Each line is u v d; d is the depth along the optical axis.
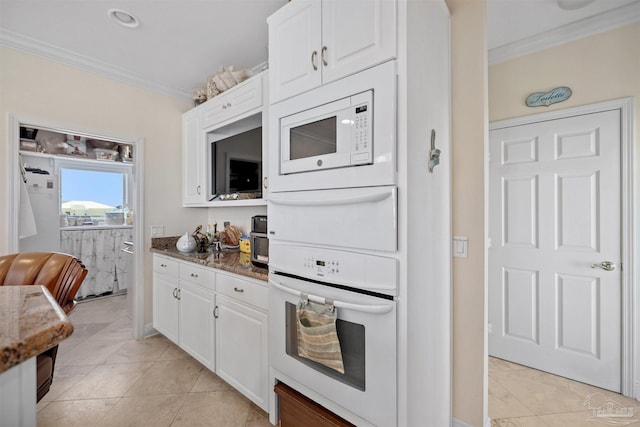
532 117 2.16
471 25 1.46
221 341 1.91
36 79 2.15
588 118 1.98
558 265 2.10
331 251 1.24
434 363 1.31
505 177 2.30
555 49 2.07
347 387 1.20
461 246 1.49
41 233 3.53
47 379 1.07
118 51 2.25
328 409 1.30
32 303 0.65
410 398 1.09
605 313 1.93
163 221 2.86
